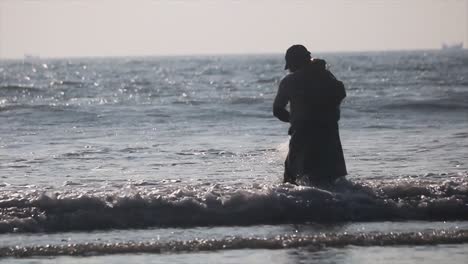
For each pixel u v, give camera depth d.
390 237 25.09
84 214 27.25
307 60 30.70
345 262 22.77
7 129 63.75
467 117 72.94
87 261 22.94
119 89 140.00
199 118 72.81
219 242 24.55
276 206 28.20
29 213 27.17
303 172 30.14
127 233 26.25
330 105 30.23
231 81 181.50
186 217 27.72
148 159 43.75
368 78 179.12
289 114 30.66
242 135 57.66
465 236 25.25
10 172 39.00
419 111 78.88
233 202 28.31
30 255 23.52
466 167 38.97
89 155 45.91
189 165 40.97
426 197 29.39
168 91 132.62
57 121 70.44
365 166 39.72
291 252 23.84
